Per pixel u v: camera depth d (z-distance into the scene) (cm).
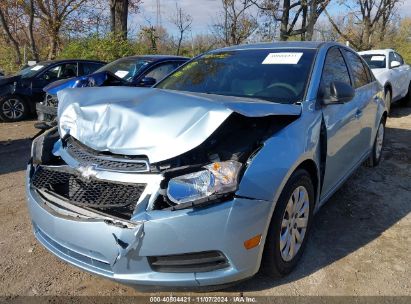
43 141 305
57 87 707
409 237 355
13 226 382
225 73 379
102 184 251
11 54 1980
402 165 561
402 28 2962
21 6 1817
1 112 948
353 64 452
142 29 1775
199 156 248
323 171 329
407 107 1118
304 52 377
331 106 346
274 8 2023
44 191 274
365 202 430
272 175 255
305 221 308
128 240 233
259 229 250
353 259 319
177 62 818
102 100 282
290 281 290
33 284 293
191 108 251
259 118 284
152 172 240
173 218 229
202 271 243
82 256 258
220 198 235
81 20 1894
